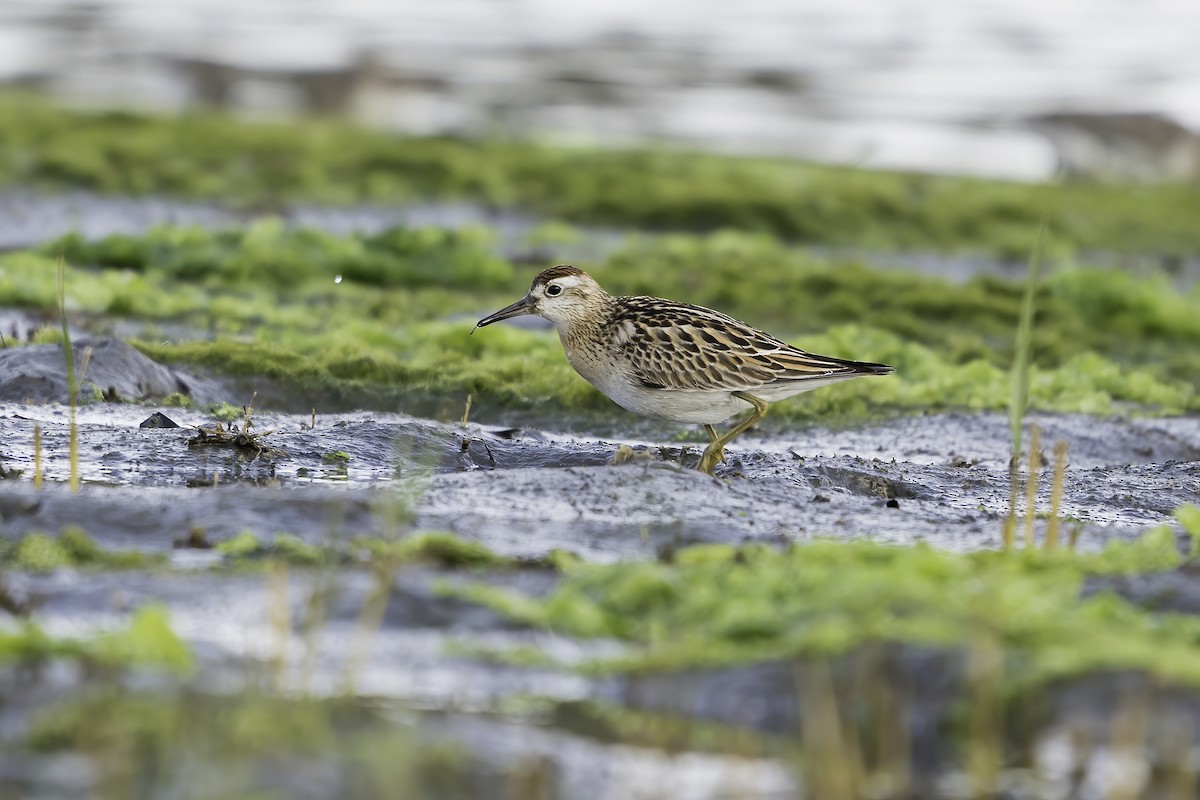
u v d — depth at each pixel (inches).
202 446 477.7
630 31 1845.5
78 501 370.0
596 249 1026.7
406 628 298.4
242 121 1370.6
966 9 1975.9
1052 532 378.3
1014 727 254.8
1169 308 872.3
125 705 249.6
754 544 359.6
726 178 1234.6
